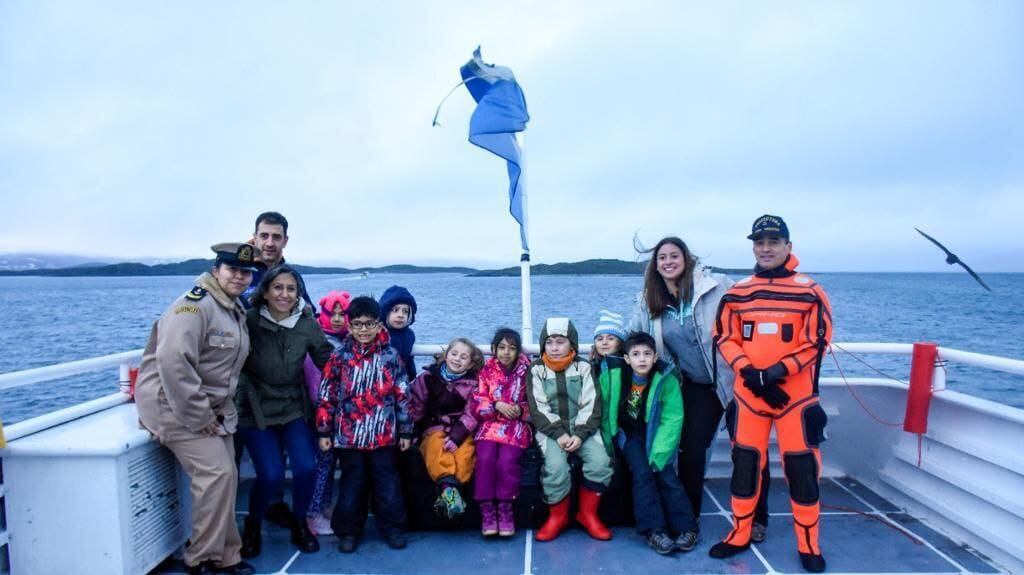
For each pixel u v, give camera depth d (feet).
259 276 12.19
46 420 9.30
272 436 10.43
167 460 9.75
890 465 12.34
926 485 11.36
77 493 8.49
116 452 8.38
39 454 8.46
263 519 11.78
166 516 9.67
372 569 9.80
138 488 8.98
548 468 10.64
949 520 10.69
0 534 8.50
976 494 10.03
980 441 10.16
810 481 9.50
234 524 9.50
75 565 8.55
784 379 9.60
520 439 11.00
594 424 10.76
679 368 11.17
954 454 10.69
